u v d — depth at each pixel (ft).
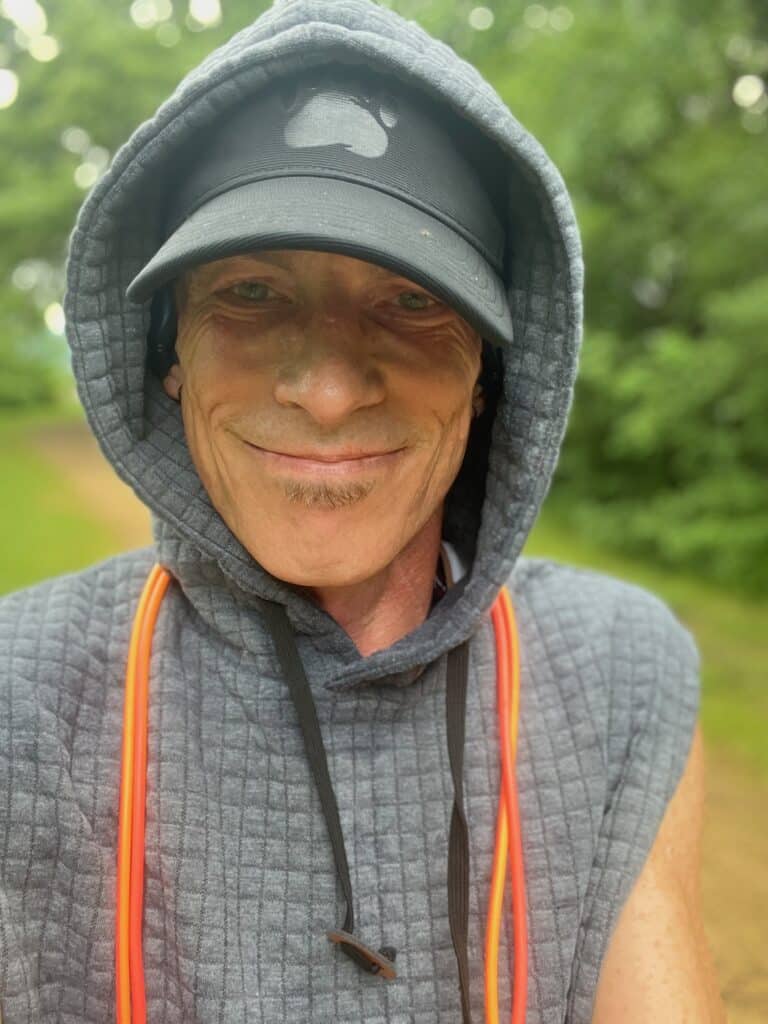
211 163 1.05
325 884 1.18
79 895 1.13
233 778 1.19
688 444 9.02
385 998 1.16
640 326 10.68
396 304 1.11
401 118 1.04
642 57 6.86
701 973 1.25
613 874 1.25
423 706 1.28
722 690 5.88
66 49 17.01
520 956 1.19
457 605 1.26
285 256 1.06
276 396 1.07
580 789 1.30
